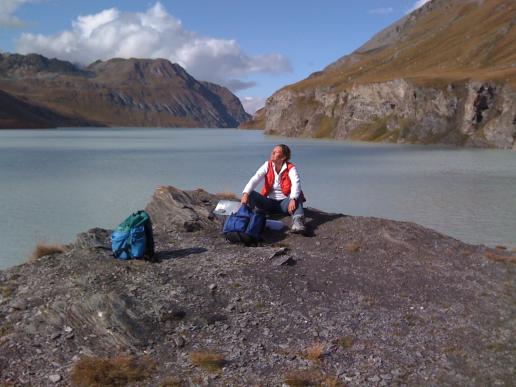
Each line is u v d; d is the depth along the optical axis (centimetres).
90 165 4162
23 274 453
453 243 582
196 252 511
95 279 429
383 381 330
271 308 413
